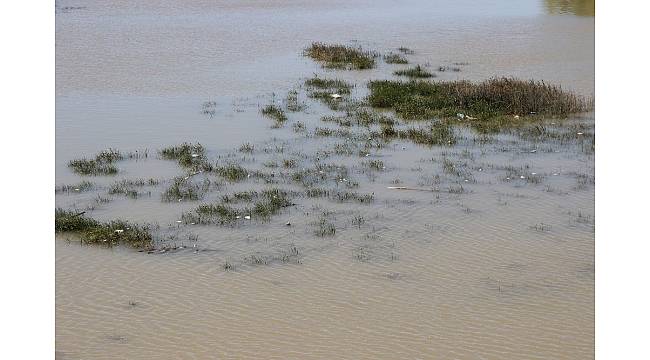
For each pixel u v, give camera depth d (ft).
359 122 73.46
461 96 79.20
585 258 43.42
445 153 64.03
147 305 37.73
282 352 33.45
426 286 39.86
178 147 63.98
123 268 41.70
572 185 56.18
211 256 43.32
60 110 76.13
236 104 79.77
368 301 38.19
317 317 36.58
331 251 44.14
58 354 33.30
